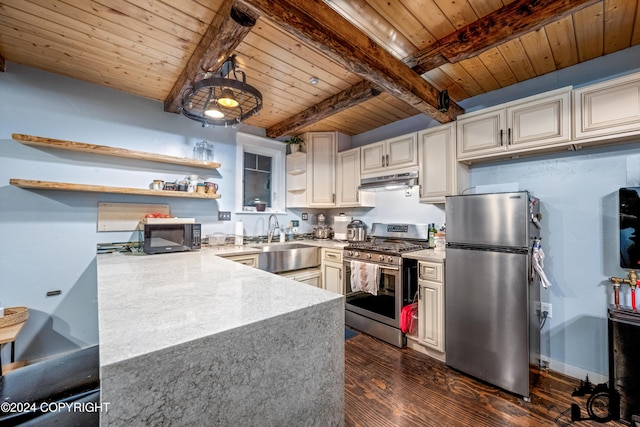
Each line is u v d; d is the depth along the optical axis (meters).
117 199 2.48
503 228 1.90
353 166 3.46
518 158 2.37
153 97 2.65
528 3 1.48
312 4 1.46
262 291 1.16
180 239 2.51
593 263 2.01
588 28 1.72
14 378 0.92
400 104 2.88
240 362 0.79
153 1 1.50
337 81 2.38
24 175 2.10
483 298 1.97
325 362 1.02
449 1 1.52
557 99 1.95
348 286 3.00
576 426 1.56
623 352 1.62
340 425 1.06
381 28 1.72
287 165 3.80
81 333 2.28
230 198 3.22
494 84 2.44
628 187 1.85
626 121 1.68
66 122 2.26
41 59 2.04
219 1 1.50
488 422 1.59
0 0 1.46
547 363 2.17
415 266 2.51
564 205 2.14
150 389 0.63
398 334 2.49
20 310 1.98
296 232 3.87
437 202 2.71
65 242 2.24
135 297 1.07
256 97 1.74
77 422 0.77
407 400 1.78
